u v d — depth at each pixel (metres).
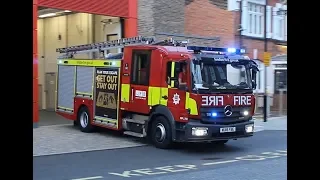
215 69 11.48
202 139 11.11
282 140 14.14
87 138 13.66
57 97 16.41
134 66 12.93
